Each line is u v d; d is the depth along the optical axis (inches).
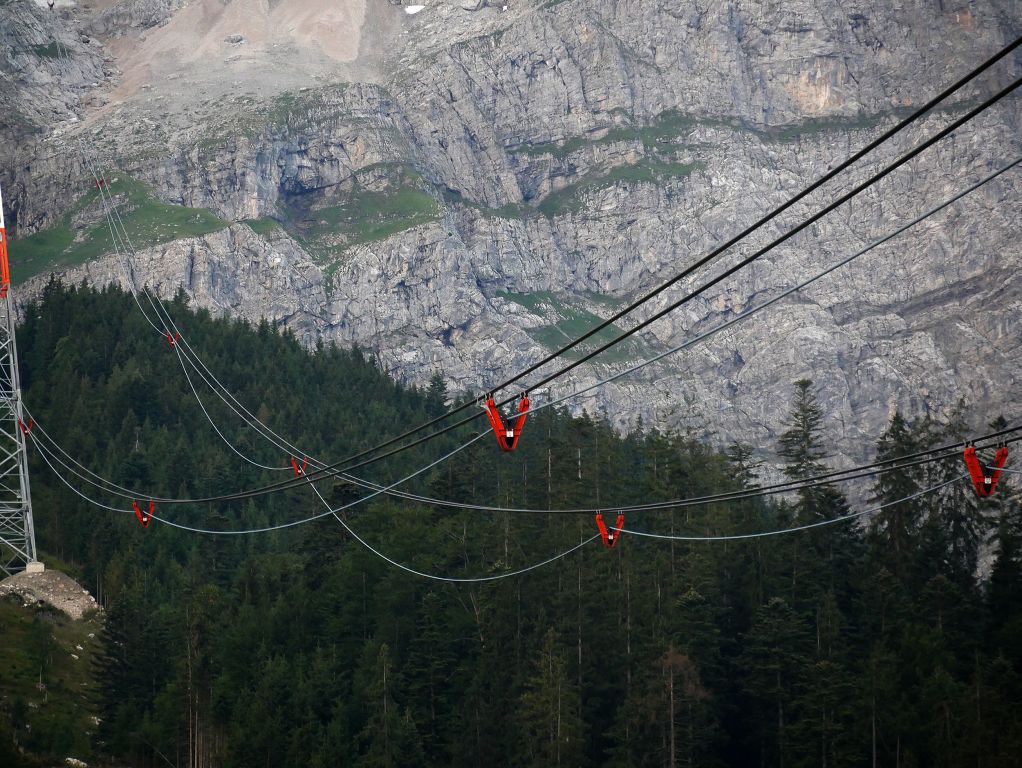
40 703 5954.7
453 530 6215.6
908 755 4542.3
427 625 5511.8
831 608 5221.5
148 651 6063.0
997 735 4375.0
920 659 4992.6
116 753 5728.3
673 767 4817.9
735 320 1969.7
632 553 5674.2
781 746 4881.9
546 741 4837.6
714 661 5319.9
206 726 5748.0
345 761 5123.0
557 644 5024.6
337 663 5693.9
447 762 5211.6
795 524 6210.6
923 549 6077.8
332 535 6358.3
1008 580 5659.5
